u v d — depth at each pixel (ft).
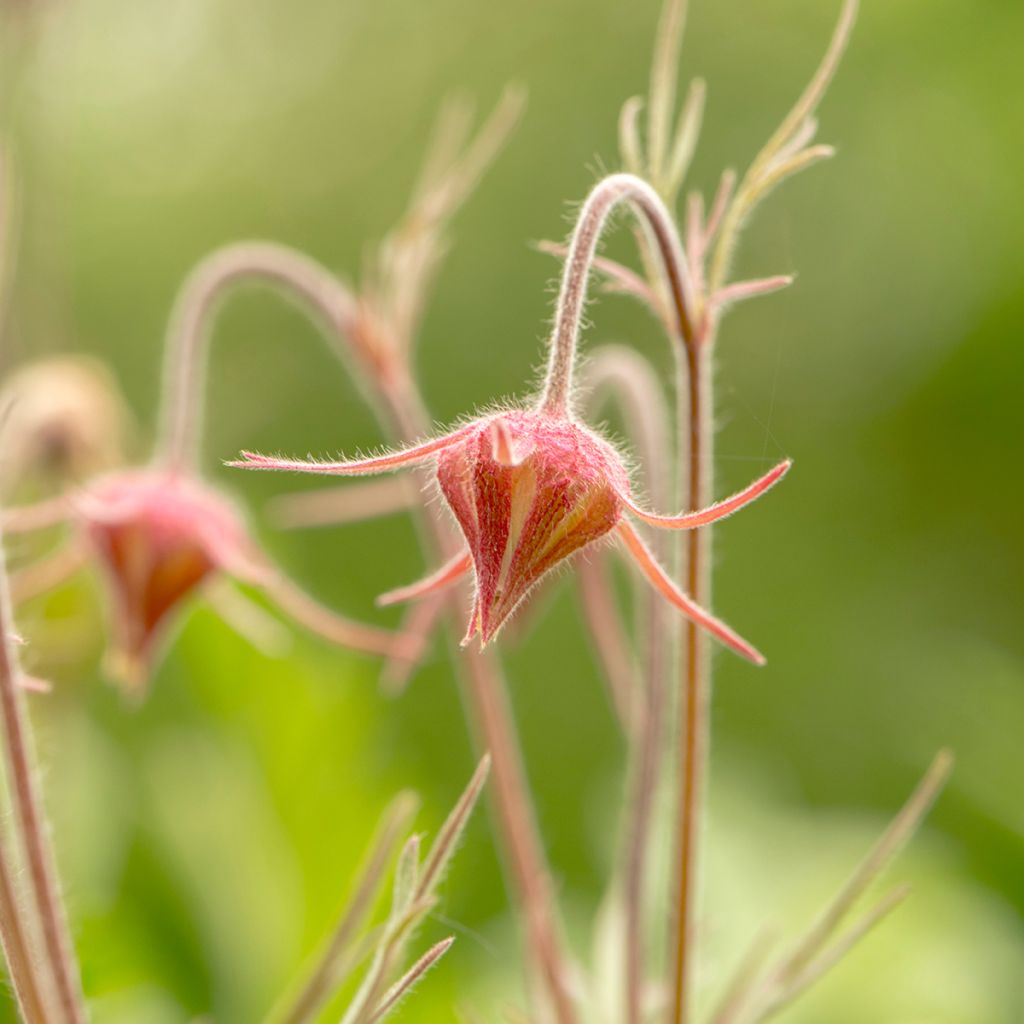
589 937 1.47
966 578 2.30
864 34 2.55
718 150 2.65
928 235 2.43
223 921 1.30
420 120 3.19
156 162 3.44
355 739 1.37
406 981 1.03
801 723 2.28
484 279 2.79
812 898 1.33
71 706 1.45
